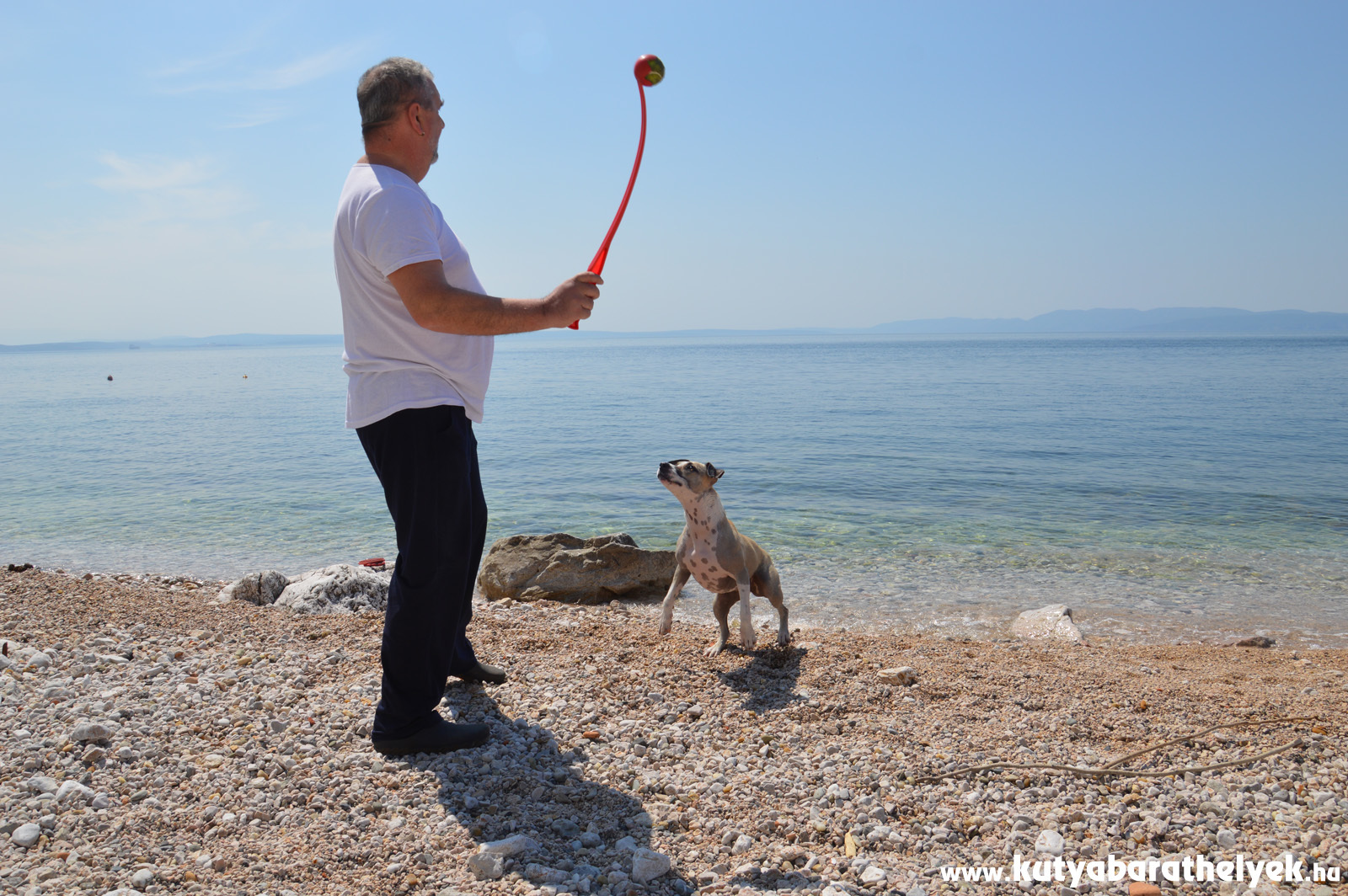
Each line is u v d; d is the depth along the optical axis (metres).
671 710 4.22
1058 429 27.06
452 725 3.44
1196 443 22.80
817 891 2.52
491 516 13.54
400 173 3.12
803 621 7.79
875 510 13.94
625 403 42.38
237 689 4.12
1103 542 11.45
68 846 2.64
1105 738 3.90
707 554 5.44
